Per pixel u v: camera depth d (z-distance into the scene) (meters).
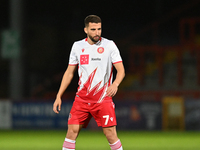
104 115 16.03
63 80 16.72
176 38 71.75
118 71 15.87
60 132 45.28
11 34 58.19
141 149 28.78
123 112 47.84
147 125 47.31
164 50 62.19
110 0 73.69
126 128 47.78
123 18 74.44
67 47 72.19
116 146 16.31
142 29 66.88
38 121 49.91
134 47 64.19
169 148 29.45
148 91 59.47
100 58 15.93
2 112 50.75
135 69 64.88
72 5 73.12
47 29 72.50
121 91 61.53
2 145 31.55
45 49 71.75
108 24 74.56
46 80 70.12
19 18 60.44
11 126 50.50
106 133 16.25
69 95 63.25
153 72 65.06
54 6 72.81
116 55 15.95
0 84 72.69
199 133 43.50
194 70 62.50
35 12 72.44
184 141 34.62
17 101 50.44
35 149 28.86
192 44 60.97
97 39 15.66
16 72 59.62
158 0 71.94
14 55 58.22
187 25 71.12
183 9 64.81
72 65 16.61
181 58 60.94
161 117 47.00
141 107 47.44
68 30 72.94
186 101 46.44
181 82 60.66
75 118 16.39
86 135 41.56
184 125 46.41
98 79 15.96
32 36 71.75
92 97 16.03
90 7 73.75
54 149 28.86
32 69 70.62
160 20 66.12
